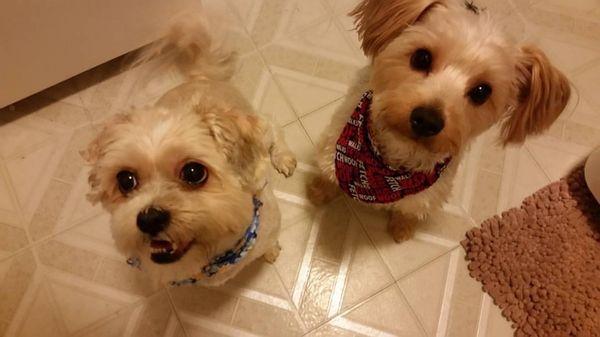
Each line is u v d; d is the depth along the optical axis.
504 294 0.51
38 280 0.50
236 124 0.31
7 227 0.52
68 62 0.53
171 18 0.48
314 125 0.57
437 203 0.46
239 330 0.49
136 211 0.30
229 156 0.31
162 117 0.31
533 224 0.53
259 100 0.58
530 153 0.57
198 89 0.44
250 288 0.51
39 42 0.49
